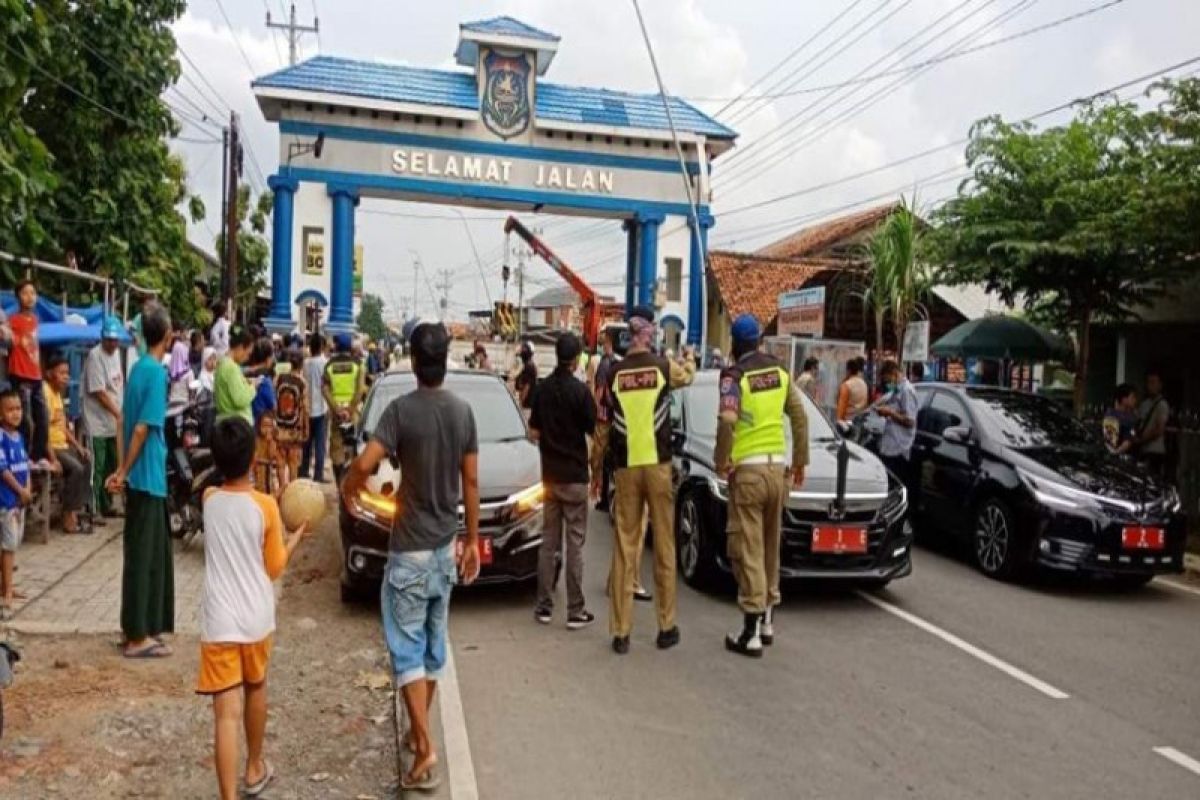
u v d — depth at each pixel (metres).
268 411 11.23
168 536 6.35
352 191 27.00
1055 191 13.55
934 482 10.41
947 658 6.86
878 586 8.95
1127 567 8.74
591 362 16.77
